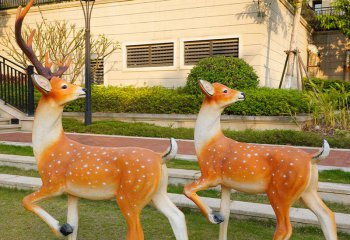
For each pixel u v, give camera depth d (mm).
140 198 2537
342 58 17141
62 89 2789
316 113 8836
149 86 12312
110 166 2623
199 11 11500
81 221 4078
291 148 2791
